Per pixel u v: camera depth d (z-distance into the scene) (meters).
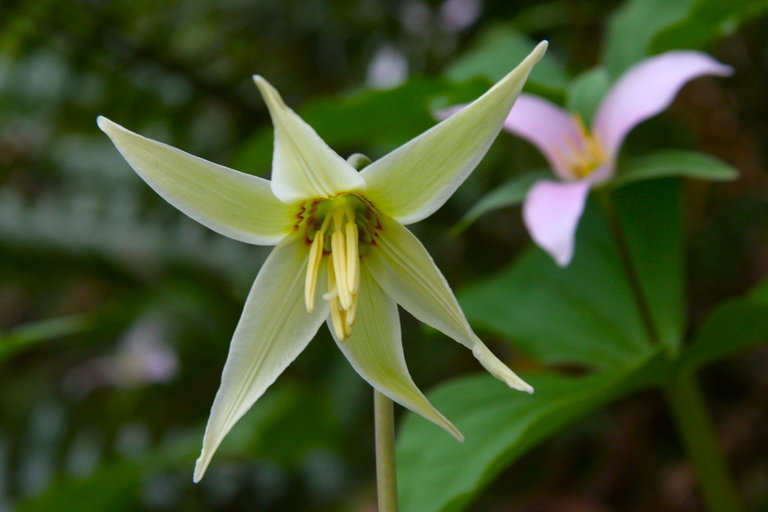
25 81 0.72
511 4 0.74
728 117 0.70
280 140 0.33
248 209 0.34
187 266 0.77
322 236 0.35
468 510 0.68
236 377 0.34
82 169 0.82
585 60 0.71
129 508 0.66
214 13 0.76
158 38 0.74
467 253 0.71
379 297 0.35
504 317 0.46
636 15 0.48
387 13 0.79
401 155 0.34
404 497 0.40
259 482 0.72
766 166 0.70
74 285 1.05
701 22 0.45
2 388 0.86
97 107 0.73
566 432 0.69
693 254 0.70
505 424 0.41
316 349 0.72
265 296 0.35
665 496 0.65
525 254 0.47
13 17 0.69
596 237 0.46
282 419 0.64
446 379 0.70
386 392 0.35
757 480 0.65
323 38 0.80
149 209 0.79
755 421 0.67
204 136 0.74
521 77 0.33
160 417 0.77
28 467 0.75
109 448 0.75
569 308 0.45
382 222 0.35
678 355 0.43
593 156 0.43
